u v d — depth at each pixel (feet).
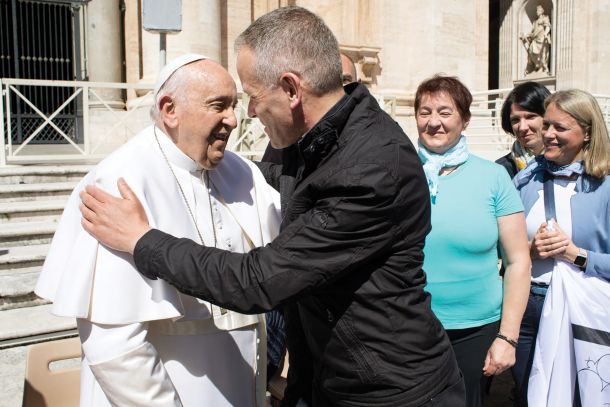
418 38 49.55
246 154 32.04
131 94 39.42
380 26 48.83
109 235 6.42
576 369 10.70
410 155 6.54
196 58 7.20
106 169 7.05
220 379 7.61
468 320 10.19
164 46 18.67
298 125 6.60
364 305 6.58
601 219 10.78
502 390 15.96
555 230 10.64
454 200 10.08
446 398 7.02
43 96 42.32
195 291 6.17
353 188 6.13
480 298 10.23
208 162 7.40
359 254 6.24
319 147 6.45
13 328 15.92
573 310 10.59
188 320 7.34
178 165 7.57
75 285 6.52
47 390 9.89
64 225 7.39
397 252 6.57
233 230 8.09
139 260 6.31
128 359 6.57
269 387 11.44
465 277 10.11
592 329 10.48
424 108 10.29
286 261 6.11
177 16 18.33
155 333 7.36
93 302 6.57
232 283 6.08
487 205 10.16
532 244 11.03
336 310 6.68
